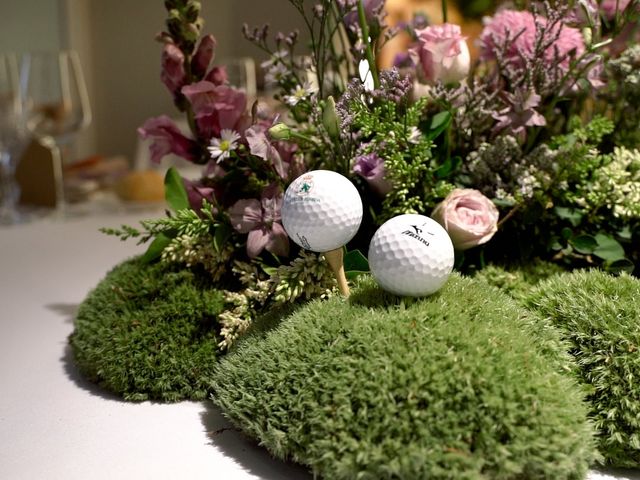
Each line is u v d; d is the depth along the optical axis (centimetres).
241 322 32
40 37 99
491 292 30
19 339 40
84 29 104
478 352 25
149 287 35
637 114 41
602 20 40
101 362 33
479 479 22
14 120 67
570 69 36
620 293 30
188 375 32
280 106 43
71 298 47
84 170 78
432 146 34
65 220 69
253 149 33
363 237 36
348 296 30
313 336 27
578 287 31
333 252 30
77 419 31
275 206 33
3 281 50
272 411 26
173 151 38
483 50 41
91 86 108
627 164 37
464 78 37
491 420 23
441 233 28
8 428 30
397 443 23
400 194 34
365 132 33
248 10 94
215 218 35
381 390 24
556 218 38
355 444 23
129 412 31
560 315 30
